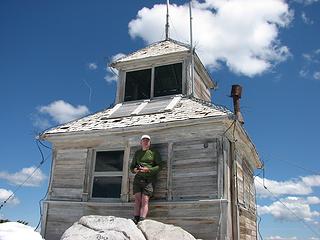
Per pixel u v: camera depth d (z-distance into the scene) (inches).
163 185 412.8
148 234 343.0
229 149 423.8
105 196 443.5
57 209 455.8
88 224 350.0
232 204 403.9
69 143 482.6
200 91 593.0
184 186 401.7
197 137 413.7
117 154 456.8
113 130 446.9
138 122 448.5
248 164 535.5
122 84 569.0
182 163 411.5
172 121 416.5
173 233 343.3
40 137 482.0
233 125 404.2
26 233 332.8
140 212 389.7
